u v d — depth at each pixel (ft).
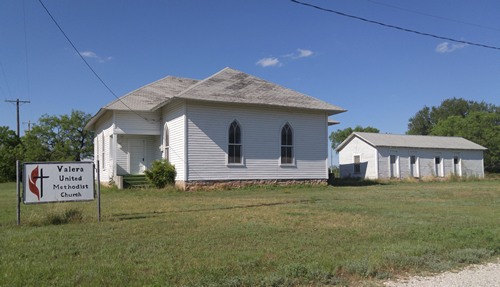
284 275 20.43
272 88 95.61
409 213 44.73
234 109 86.17
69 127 190.39
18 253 25.07
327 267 21.86
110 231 32.73
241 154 86.33
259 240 29.25
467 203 56.03
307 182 93.61
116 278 19.80
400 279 21.09
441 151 143.95
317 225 36.11
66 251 25.58
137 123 93.04
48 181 37.17
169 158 88.94
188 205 53.36
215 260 23.24
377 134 143.33
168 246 27.20
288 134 92.48
